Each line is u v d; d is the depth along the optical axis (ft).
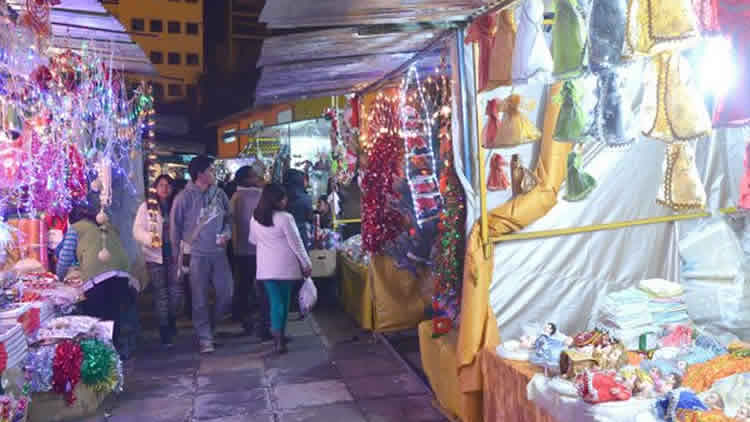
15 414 10.77
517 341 11.34
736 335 12.96
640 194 13.12
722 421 7.29
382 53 15.47
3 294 12.74
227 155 54.08
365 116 21.47
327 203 28.19
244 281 22.66
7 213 14.43
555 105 12.03
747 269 12.92
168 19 159.02
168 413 14.20
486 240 12.09
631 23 7.59
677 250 13.41
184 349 20.01
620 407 8.02
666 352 10.28
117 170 19.61
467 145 12.60
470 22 12.10
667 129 8.45
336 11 11.18
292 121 33.91
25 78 11.80
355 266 22.85
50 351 13.33
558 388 8.69
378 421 13.42
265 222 18.62
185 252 19.62
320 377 16.69
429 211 17.65
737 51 7.61
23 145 12.46
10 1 11.61
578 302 12.98
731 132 13.21
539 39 9.55
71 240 16.51
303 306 19.22
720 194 13.42
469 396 12.14
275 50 14.44
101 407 14.60
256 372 17.30
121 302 17.62
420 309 20.68
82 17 14.96
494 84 10.81
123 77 20.24
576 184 11.33
